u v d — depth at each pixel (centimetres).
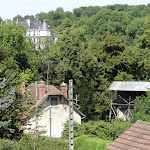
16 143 2298
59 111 4572
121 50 6300
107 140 3734
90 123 4288
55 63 6078
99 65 5997
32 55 6456
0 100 2142
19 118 2348
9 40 5812
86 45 7206
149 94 4750
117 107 5603
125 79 6038
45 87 4572
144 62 6369
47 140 3228
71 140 1197
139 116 4450
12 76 2394
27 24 17500
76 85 5759
